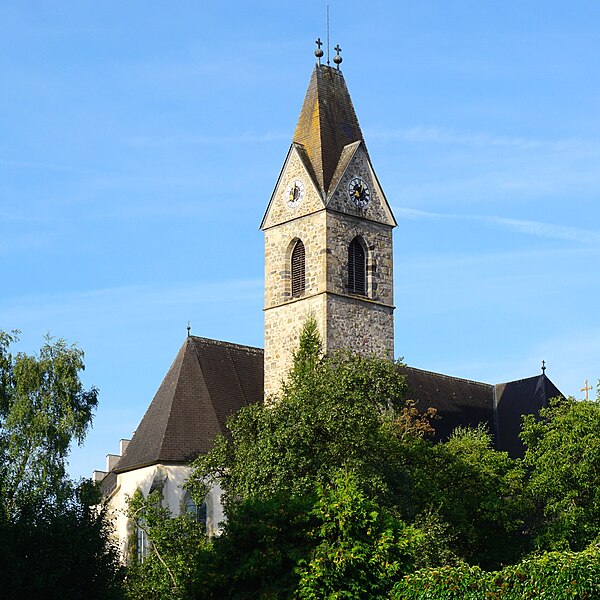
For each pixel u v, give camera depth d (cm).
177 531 7231
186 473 9631
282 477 7138
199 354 10319
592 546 5178
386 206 10325
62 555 6088
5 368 9706
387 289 10219
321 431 7400
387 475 7538
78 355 9875
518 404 12281
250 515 5575
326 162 10056
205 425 9850
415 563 6038
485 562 8762
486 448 9531
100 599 6194
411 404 9719
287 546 5384
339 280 9862
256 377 10556
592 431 8525
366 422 7381
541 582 4856
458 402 12119
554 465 8538
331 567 5222
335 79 10469
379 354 10019
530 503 9094
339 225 9944
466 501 8700
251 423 7800
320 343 9650
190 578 5600
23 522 6231
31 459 9438
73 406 9750
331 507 5391
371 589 5266
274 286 10162
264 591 5294
